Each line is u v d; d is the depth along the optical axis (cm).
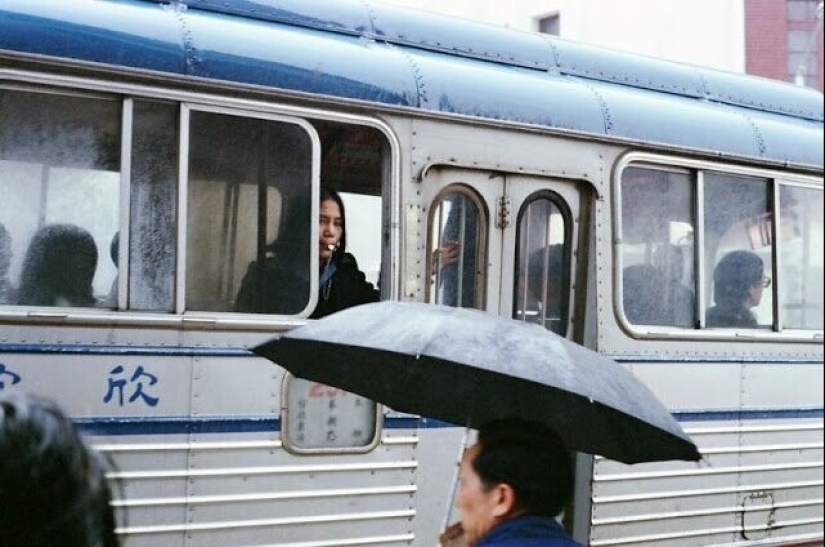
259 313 478
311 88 491
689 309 613
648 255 598
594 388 275
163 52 457
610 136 580
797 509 655
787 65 1667
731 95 673
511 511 253
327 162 505
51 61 432
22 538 153
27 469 152
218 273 469
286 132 488
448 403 329
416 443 510
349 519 490
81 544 156
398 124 514
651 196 604
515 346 280
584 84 595
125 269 448
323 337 288
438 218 533
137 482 440
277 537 472
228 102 472
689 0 1644
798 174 665
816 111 715
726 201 634
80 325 433
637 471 580
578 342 577
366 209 513
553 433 261
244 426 466
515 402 318
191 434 454
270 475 471
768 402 639
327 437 486
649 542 587
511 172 549
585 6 1709
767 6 1659
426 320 288
